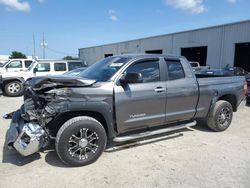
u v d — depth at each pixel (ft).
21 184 10.89
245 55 69.26
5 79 38.42
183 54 85.10
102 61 16.48
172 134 18.11
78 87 12.49
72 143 12.48
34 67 41.47
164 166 12.80
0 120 21.93
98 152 13.05
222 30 68.59
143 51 103.14
